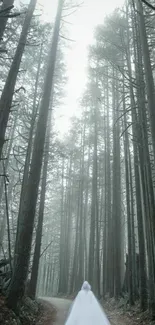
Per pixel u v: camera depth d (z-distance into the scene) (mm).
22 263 8609
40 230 16781
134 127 13477
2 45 13625
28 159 14656
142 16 8445
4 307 7582
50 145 19078
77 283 26031
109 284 19641
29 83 19391
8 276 9945
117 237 18109
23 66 20344
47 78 11547
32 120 15344
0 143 7867
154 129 7082
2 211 28250
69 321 5289
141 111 10758
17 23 13930
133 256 14328
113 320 11109
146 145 10336
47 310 13133
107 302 16938
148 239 10406
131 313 11586
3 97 8398
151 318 9547
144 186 11352
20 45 9461
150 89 7449
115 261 17453
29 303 10867
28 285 14930
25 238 8930
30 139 15117
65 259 31250
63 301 19688
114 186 19562
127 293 15250
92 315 5484
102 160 26641
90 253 22266
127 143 16578
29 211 9281
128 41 13609
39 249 16219
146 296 11312
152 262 10117
